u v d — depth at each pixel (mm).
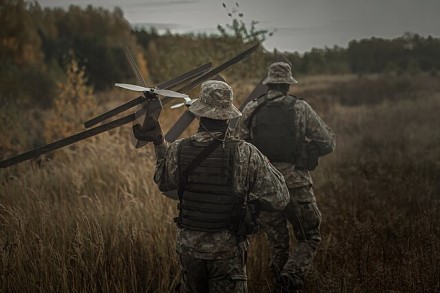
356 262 3945
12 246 3564
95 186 5656
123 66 32500
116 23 49656
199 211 2686
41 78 20328
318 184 6648
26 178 6117
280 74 3889
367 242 4207
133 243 3840
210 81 2816
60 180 5938
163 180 2799
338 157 8680
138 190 5238
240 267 2758
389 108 16000
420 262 3684
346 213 5176
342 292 3436
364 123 12789
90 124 2609
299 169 3807
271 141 3777
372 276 3574
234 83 7848
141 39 47719
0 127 8812
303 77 37531
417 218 4691
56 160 7184
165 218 4395
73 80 9688
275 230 3840
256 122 3861
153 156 6809
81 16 50438
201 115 2693
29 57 27672
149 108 2650
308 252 3742
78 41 33094
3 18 27953
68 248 3896
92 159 6586
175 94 2637
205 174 2676
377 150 9492
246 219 2703
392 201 5770
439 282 3428
